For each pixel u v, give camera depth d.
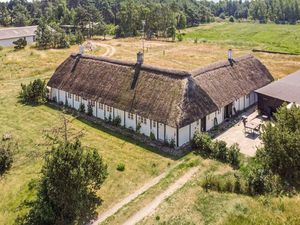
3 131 43.72
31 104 53.75
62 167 24.88
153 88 40.75
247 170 32.19
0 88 64.38
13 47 112.06
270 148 30.06
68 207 26.16
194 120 37.66
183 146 37.88
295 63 80.44
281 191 28.52
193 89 39.31
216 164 33.81
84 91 47.88
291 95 44.44
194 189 29.50
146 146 38.34
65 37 113.38
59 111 50.19
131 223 25.64
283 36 135.88
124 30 145.75
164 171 33.19
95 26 143.50
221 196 28.34
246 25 188.38
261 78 51.78
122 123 43.56
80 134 39.44
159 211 26.77
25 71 78.12
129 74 44.25
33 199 29.16
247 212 25.86
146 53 100.62
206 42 122.38
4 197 30.19
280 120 31.92
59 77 52.97
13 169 34.69
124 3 177.00
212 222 24.94
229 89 44.84
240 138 39.53
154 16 140.50
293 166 29.94
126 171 33.38
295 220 24.61
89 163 27.44
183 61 88.88
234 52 97.94
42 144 37.50
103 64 48.38
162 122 37.56
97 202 28.61
